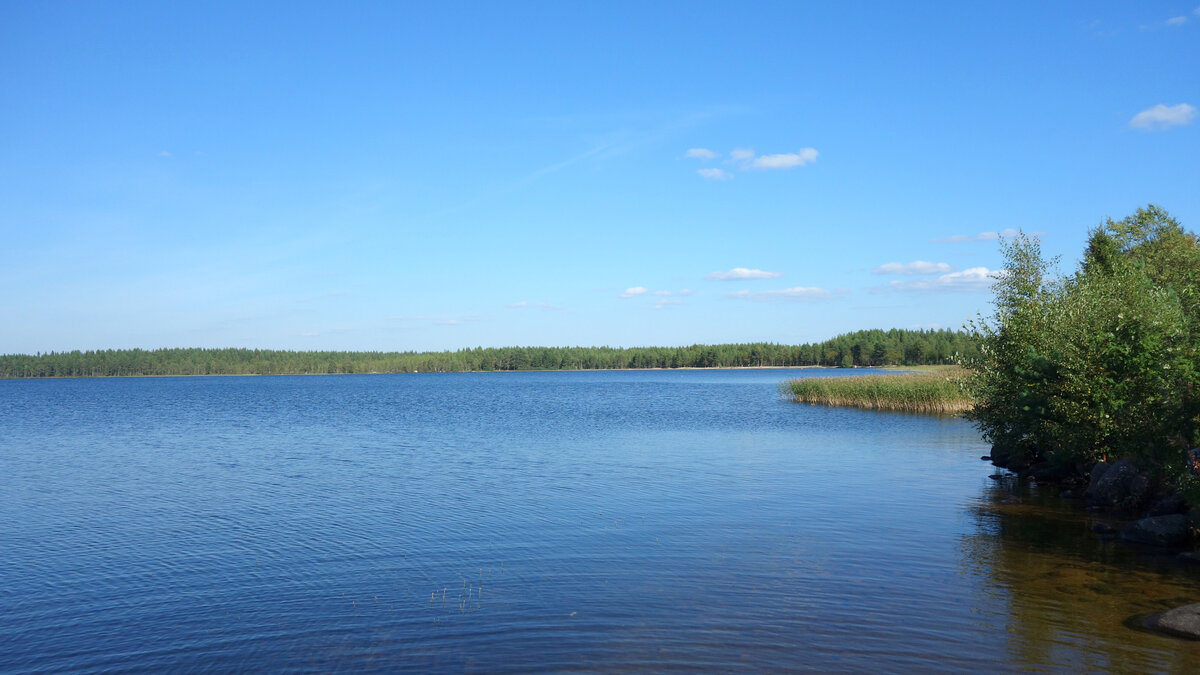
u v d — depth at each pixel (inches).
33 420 2378.2
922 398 2242.9
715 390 4101.9
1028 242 1090.1
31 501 912.9
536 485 983.0
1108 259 1342.3
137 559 639.1
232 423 2139.5
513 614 488.7
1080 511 802.2
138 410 2876.5
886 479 1017.5
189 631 468.4
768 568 587.5
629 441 1518.2
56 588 561.3
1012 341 1012.5
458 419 2177.7
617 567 595.2
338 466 1188.5
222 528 750.5
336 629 467.2
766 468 1122.7
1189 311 784.3
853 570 581.6
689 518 772.6
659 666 404.5
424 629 464.4
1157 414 716.0
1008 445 1037.8
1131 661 404.8
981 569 582.6
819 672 395.2
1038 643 430.9
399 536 708.0
